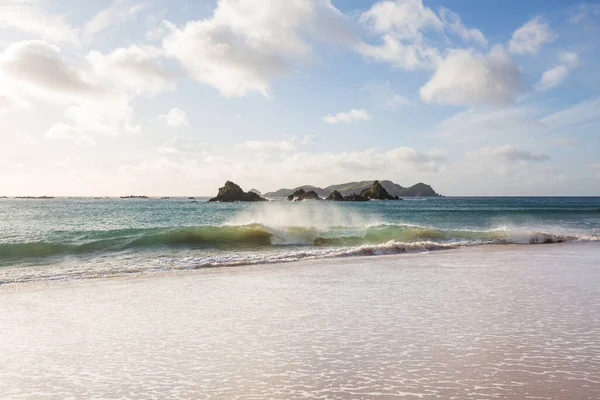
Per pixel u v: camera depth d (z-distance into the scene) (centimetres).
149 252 1875
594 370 468
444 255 1680
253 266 1399
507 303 812
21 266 1474
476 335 603
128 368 488
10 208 8131
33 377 464
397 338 591
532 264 1398
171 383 442
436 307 782
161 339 598
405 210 7438
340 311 756
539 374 456
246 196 14650
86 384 443
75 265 1492
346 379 447
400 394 407
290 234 2336
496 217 5034
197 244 2142
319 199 17025
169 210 7275
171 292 952
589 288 963
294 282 1076
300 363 497
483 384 430
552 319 689
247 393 414
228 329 646
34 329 657
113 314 749
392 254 1741
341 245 2248
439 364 489
